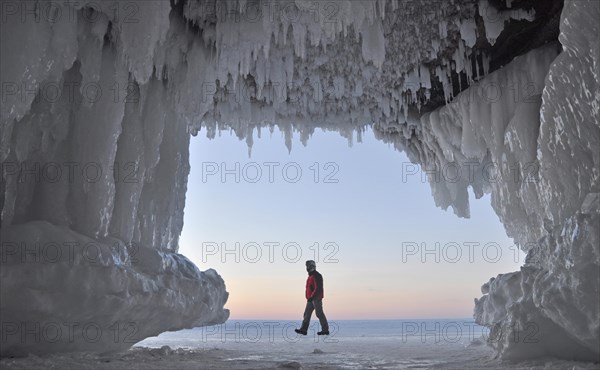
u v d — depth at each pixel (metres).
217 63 6.48
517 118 6.53
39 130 5.44
